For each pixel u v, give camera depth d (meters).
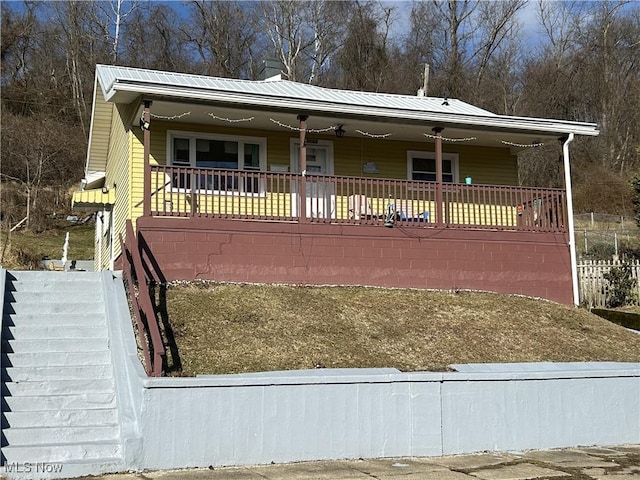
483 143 18.62
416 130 16.89
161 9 53.56
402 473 7.95
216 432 8.16
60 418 8.29
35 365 9.25
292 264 14.17
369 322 12.41
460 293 14.93
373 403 8.94
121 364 9.11
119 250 16.83
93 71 50.03
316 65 52.19
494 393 9.55
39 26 50.12
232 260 13.75
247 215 14.05
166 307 11.70
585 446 9.96
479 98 47.47
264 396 8.44
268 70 20.97
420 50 49.81
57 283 11.47
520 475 8.00
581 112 46.97
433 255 15.20
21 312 10.48
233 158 16.66
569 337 13.08
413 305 13.63
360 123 16.12
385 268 14.81
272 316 11.99
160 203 15.55
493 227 15.71
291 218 14.35
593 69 47.34
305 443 8.57
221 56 52.94
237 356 10.20
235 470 7.91
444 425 9.25
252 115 15.48
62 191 36.41
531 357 11.77
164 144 15.93
